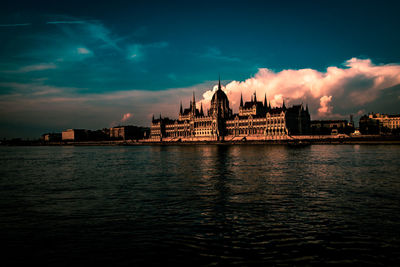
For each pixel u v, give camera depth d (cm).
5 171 9581
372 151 16350
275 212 4062
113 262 2694
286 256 2764
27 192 5788
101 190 5875
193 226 3528
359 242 3044
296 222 3638
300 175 7475
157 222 3694
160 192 5516
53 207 4525
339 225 3522
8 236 3306
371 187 5812
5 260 2748
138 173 8488
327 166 9381
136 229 3459
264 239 3125
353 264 2628
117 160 13812
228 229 3416
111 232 3381
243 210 4175
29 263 2694
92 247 2995
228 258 2734
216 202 4656
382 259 2708
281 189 5656
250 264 2631
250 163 10638
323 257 2744
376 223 3588
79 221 3794
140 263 2667
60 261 2723
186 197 5041
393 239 3112
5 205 4681
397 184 6131
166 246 2986
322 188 5734
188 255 2797
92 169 9925
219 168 9219
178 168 9500
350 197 4941
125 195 5325
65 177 7931
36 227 3591
